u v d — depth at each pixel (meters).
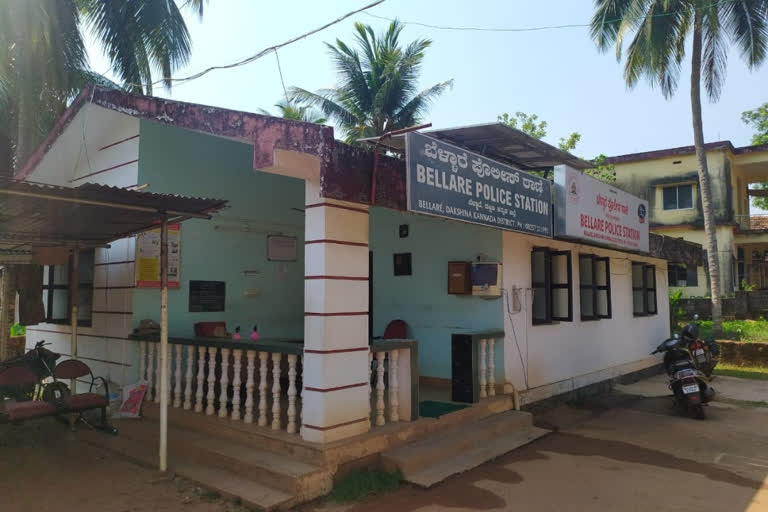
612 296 9.75
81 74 11.69
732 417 7.31
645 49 14.85
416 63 21.94
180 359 5.77
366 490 4.26
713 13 13.96
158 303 6.56
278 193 7.88
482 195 5.54
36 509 3.91
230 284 7.20
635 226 9.38
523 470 5.01
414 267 7.65
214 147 7.16
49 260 6.29
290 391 4.70
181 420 5.48
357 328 4.70
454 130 6.39
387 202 4.82
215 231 7.07
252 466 4.31
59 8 10.50
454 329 7.17
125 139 6.72
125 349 6.40
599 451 5.65
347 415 4.56
